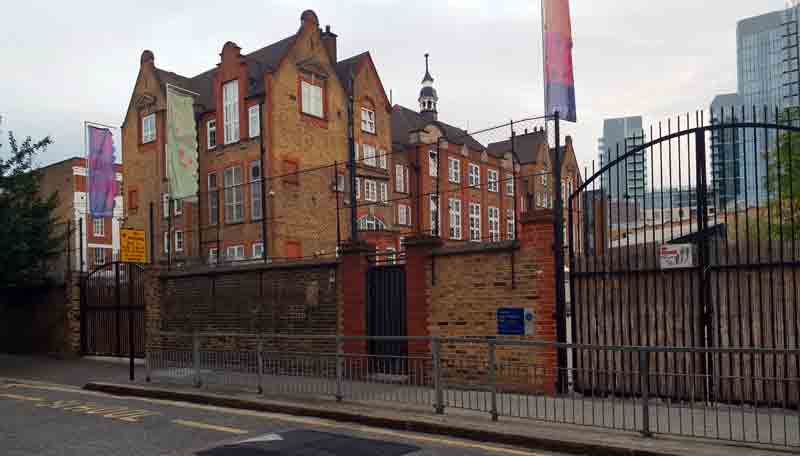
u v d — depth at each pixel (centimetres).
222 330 1525
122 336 1808
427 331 1152
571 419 799
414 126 5078
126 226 3741
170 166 3167
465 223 4941
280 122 3131
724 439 679
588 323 1013
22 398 1212
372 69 3900
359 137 3716
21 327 2091
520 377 873
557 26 1123
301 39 3322
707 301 914
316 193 3291
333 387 1009
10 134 1898
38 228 1933
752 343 880
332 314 1305
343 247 1278
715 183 920
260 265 1438
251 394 1084
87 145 2617
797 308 866
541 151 5725
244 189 3178
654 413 770
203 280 1575
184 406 1066
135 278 1773
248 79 3250
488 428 776
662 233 950
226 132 3319
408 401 930
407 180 4559
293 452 706
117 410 1036
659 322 961
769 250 873
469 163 5097
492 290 1076
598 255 1014
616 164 988
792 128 842
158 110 3600
